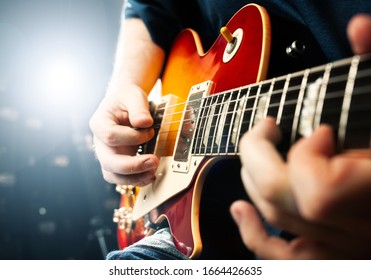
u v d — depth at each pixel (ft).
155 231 1.43
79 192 4.99
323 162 0.53
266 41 1.05
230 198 1.14
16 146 4.95
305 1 1.11
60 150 4.99
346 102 0.62
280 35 1.08
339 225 0.55
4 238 4.76
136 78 1.67
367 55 0.59
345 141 0.61
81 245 4.88
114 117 1.41
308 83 0.73
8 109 4.92
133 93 1.47
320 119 0.68
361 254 0.62
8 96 4.91
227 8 1.41
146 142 1.44
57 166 4.97
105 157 1.34
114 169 1.30
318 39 1.09
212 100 1.11
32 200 4.87
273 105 0.80
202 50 1.45
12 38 4.85
